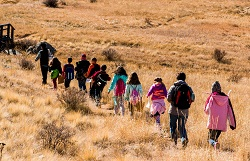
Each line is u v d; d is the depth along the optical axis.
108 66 54.78
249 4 130.50
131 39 79.56
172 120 14.52
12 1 116.12
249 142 14.04
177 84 14.22
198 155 12.17
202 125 16.70
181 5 129.25
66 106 19.95
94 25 93.75
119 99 19.95
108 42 76.50
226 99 13.91
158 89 16.64
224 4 130.75
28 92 21.94
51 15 100.25
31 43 61.69
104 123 17.23
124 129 15.58
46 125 13.79
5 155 10.91
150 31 93.50
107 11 115.06
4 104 17.06
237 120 18.52
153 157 12.97
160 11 119.06
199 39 86.38
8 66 33.59
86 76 23.83
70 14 104.94
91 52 65.94
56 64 26.14
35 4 116.19
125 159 11.98
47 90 25.08
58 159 11.53
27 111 16.66
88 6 122.19
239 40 88.56
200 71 59.94
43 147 12.62
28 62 36.16
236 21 108.19
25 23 86.81
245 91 36.34
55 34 77.62
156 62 63.84
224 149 14.26
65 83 26.55
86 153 12.31
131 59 63.59
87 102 21.98
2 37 55.00
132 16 110.31
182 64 64.12
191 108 21.83
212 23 104.38
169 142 14.92
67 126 15.16
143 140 14.92
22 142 12.61
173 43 78.50
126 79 19.83
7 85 21.77
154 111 16.47
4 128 13.76
